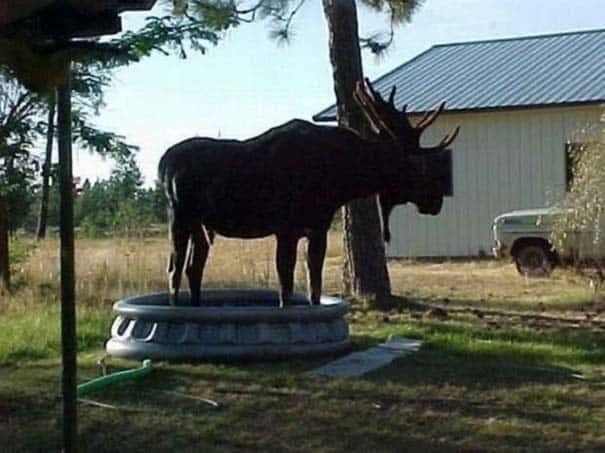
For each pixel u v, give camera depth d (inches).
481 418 373.4
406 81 1263.5
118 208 1192.2
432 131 1178.6
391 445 343.6
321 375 438.6
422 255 1180.5
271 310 465.7
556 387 420.8
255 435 355.3
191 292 504.1
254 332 462.3
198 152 492.1
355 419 372.5
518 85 1185.4
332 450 339.0
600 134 826.2
